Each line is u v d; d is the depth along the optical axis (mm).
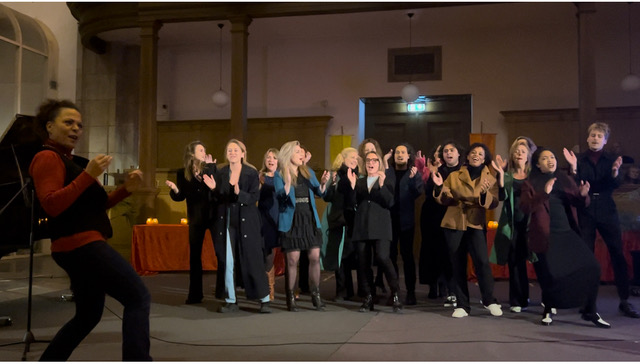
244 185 4645
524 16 9930
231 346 3375
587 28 8125
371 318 4371
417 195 5059
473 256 4512
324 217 5250
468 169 4520
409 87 10062
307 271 5848
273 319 4336
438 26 10578
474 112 10656
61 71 11344
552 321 4145
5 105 9742
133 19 9516
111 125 11578
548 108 10328
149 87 9188
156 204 9352
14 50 9789
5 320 4102
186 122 11656
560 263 4012
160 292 5969
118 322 4195
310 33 11047
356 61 11203
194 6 9070
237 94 8906
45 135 2447
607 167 4445
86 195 2268
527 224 4352
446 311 4695
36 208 3367
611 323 4129
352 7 8695
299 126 11172
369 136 11289
